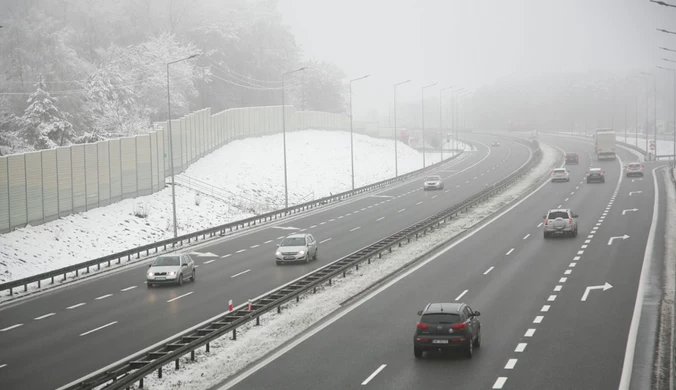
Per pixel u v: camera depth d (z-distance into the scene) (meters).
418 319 30.89
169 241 55.25
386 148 148.12
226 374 23.78
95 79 98.56
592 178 92.00
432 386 21.62
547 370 23.02
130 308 34.94
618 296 34.34
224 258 50.62
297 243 47.81
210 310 33.66
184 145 87.25
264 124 122.44
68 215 58.84
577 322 29.53
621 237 52.62
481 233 57.72
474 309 32.41
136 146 70.00
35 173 54.97
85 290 40.56
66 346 27.84
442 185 95.31
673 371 21.25
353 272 42.94
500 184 87.56
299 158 112.56
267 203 83.81
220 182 86.44
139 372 21.98
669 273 39.41
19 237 51.22
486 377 22.39
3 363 25.56
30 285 42.78
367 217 70.75
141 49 125.88
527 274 40.53
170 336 28.83
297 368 24.14
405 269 43.84
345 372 23.47
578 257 45.38
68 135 84.06
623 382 21.66
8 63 102.25
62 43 107.94
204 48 157.50
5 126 93.69
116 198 66.25
